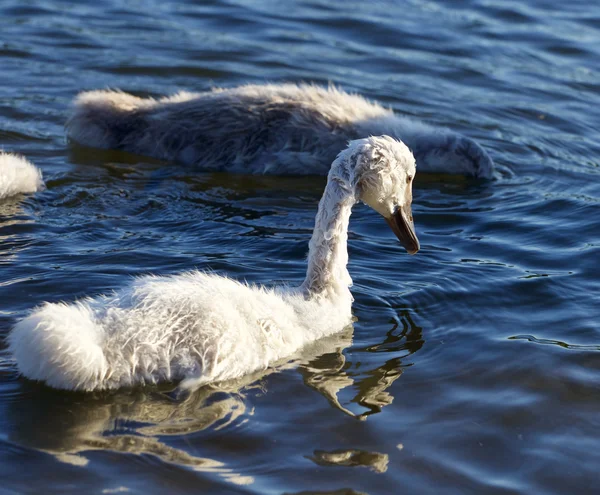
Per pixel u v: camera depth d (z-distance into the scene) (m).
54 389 6.89
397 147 8.34
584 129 14.16
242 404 6.95
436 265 9.69
